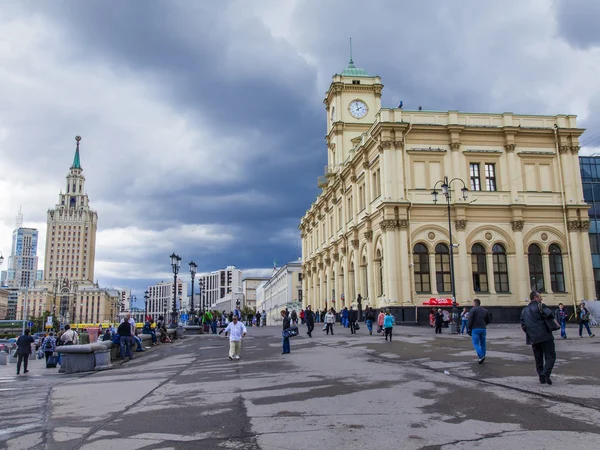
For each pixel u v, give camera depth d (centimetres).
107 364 2027
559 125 4703
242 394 1132
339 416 866
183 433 792
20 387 1527
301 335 3456
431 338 2636
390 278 4209
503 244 4475
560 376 1205
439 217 4388
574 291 4469
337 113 6388
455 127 4475
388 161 4362
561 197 4600
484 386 1109
